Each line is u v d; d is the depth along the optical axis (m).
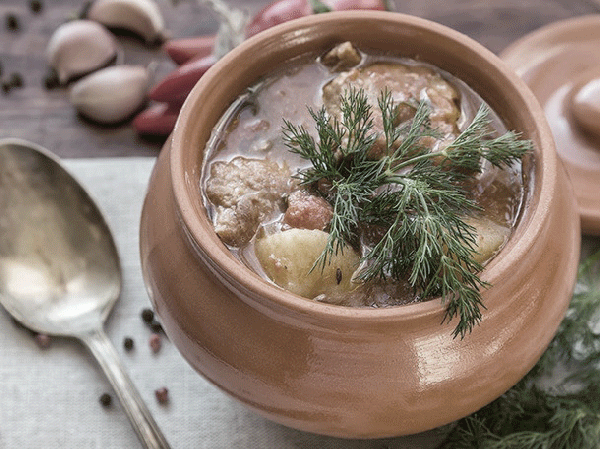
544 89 0.48
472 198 0.34
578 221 0.37
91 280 0.43
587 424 0.38
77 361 0.41
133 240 0.44
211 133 0.36
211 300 0.33
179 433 0.39
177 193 0.33
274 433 0.39
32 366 0.41
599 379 0.39
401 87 0.37
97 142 0.50
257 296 0.32
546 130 0.34
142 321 0.42
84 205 0.43
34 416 0.40
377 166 0.34
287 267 0.33
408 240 0.32
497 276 0.31
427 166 0.34
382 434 0.34
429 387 0.33
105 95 0.50
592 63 0.49
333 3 0.49
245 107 0.37
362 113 0.34
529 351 0.34
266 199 0.35
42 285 0.42
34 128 0.51
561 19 0.54
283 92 0.37
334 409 0.33
